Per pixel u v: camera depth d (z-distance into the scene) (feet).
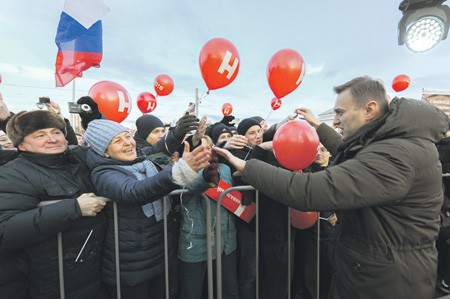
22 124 4.00
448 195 7.72
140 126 9.43
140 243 4.55
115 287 4.64
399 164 3.07
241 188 5.51
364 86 3.71
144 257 4.58
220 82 5.86
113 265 4.50
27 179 3.84
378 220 3.44
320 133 5.89
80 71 9.46
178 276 6.15
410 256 3.37
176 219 6.11
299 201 3.25
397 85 13.30
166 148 6.09
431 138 3.38
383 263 3.40
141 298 4.78
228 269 6.11
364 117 3.73
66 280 4.11
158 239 4.83
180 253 5.90
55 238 3.98
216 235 5.50
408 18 5.82
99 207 4.02
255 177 3.62
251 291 6.49
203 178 4.42
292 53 6.17
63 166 4.33
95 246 4.37
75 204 3.76
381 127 3.37
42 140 4.10
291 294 7.09
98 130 4.54
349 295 3.82
